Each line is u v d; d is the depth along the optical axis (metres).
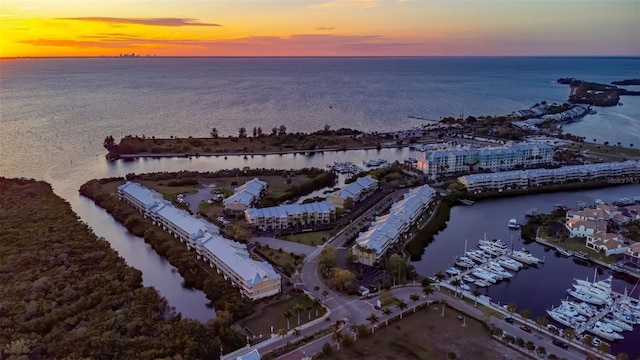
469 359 192.25
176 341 192.25
